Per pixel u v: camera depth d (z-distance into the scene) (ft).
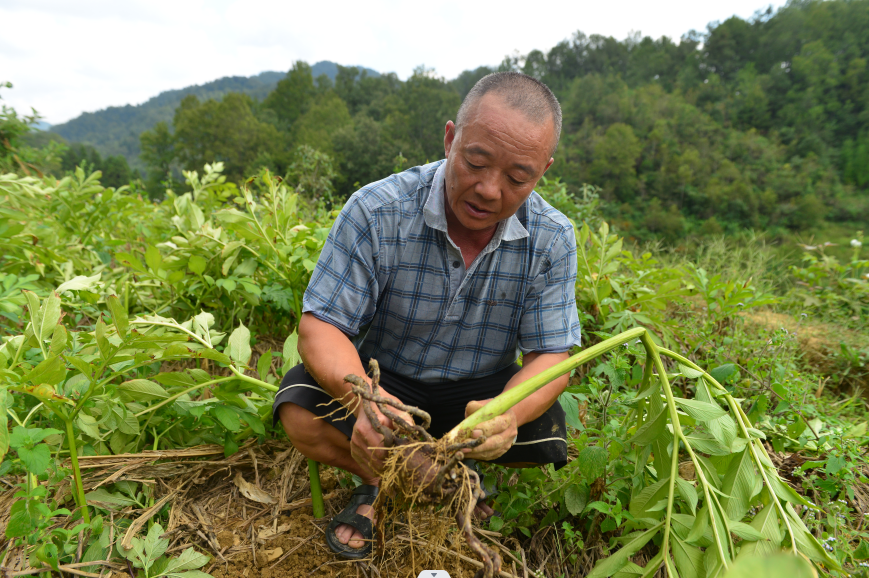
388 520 5.66
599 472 5.15
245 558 5.34
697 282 10.69
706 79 395.34
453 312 5.47
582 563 5.59
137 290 9.02
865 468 6.79
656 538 5.25
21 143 25.90
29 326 5.42
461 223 4.95
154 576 4.95
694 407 4.97
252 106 374.22
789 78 362.74
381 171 225.15
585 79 370.53
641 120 314.96
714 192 244.63
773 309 14.21
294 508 6.04
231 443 6.39
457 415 6.02
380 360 5.90
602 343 4.76
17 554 4.85
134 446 6.33
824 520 5.99
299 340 5.20
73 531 4.95
